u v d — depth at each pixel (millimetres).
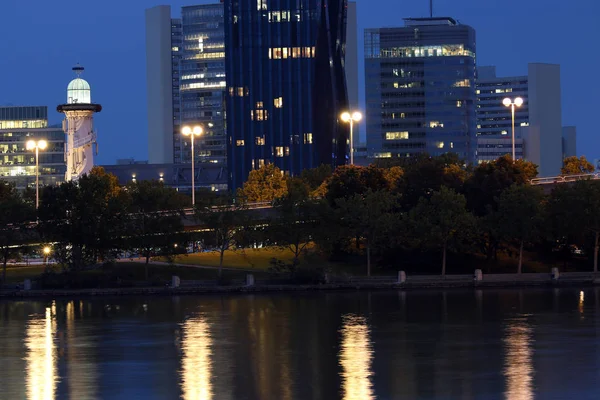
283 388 94562
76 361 110812
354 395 91375
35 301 175750
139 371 104125
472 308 155750
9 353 116938
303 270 192000
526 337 124938
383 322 140125
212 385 96250
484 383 95938
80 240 193375
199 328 136125
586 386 93938
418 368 104188
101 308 163000
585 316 144500
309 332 131000
